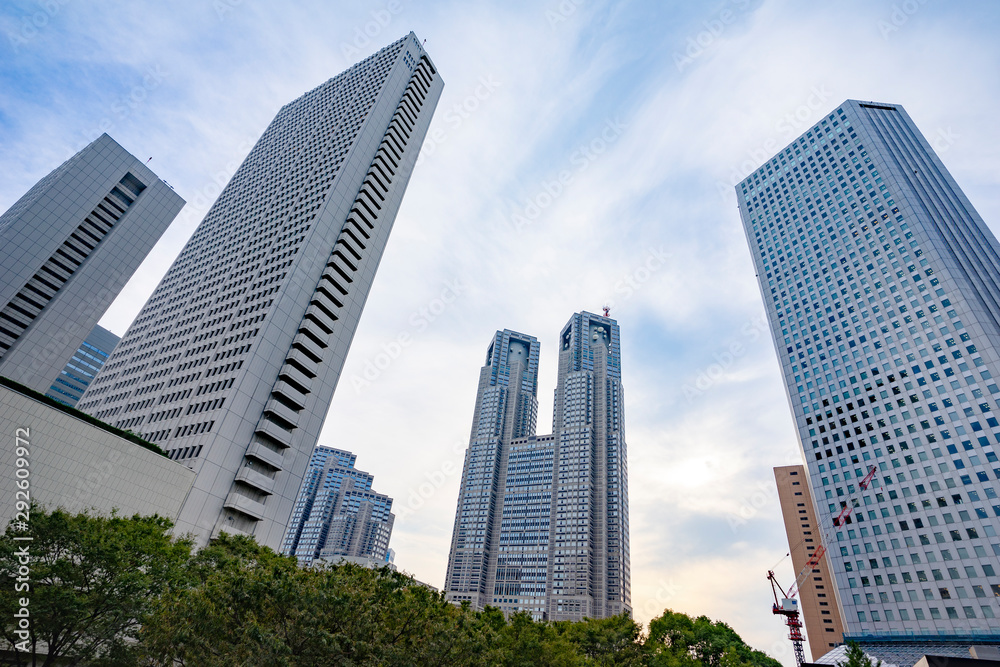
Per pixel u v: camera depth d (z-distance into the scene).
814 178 155.88
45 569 28.67
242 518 71.81
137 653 29.41
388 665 29.67
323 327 91.12
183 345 95.06
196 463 68.19
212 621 28.34
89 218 117.19
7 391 48.91
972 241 127.12
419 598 36.19
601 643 55.12
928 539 93.31
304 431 83.12
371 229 105.25
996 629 80.25
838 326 128.00
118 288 117.19
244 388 76.25
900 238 125.31
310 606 29.30
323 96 146.50
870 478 106.19
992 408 95.19
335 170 106.25
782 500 165.88
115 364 107.06
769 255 157.50
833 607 144.62
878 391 112.94
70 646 28.98
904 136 149.62
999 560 84.31
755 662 68.31
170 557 36.91
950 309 108.81
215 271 109.25
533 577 196.75
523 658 44.84
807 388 127.62
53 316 104.56
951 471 95.50
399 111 122.44
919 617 88.69
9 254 102.56
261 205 118.94
